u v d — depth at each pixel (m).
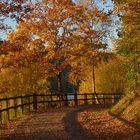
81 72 49.66
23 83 49.25
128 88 27.33
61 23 42.41
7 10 21.55
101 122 23.89
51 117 27.28
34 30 40.34
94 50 44.22
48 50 41.84
